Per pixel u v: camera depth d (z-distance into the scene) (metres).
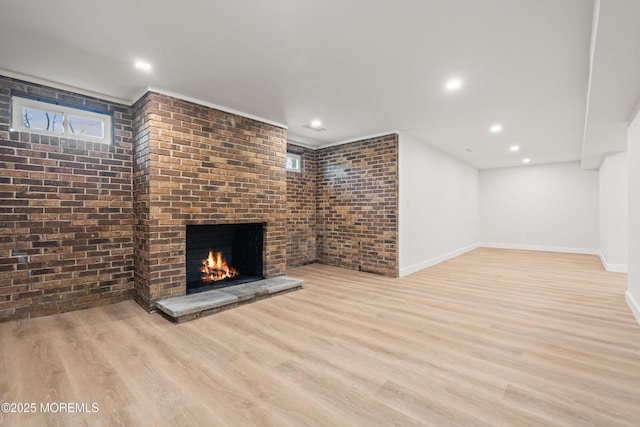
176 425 1.46
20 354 2.15
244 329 2.64
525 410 1.57
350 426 1.46
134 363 2.04
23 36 2.20
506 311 3.12
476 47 2.36
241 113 3.80
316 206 5.90
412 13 1.96
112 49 2.39
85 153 3.11
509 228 8.48
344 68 2.72
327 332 2.58
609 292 3.86
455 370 1.97
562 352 2.21
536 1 1.83
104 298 3.22
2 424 1.45
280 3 1.87
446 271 5.22
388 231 4.81
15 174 2.74
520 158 7.12
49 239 2.91
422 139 5.29
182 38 2.25
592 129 3.70
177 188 3.20
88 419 1.49
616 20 1.61
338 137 5.18
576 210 7.59
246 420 1.50
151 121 3.04
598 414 1.53
